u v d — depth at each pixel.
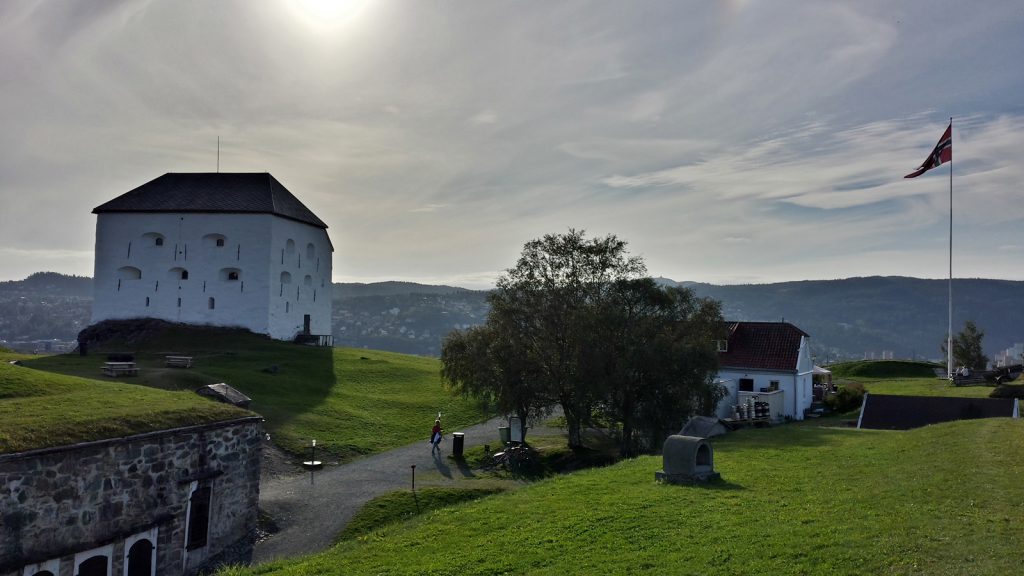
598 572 14.11
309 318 82.69
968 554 13.05
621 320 41.34
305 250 81.50
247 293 73.31
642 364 39.41
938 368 77.62
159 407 23.12
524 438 43.56
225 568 17.45
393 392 56.47
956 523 14.96
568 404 42.62
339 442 40.53
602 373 39.66
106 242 74.94
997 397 42.56
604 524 17.28
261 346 67.88
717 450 28.81
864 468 22.58
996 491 17.17
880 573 12.71
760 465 24.42
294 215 77.94
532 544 16.22
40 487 17.39
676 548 15.10
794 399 52.84
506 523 18.14
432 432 43.22
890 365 78.38
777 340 55.84
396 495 30.36
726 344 56.69
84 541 18.52
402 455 39.84
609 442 46.12
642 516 17.73
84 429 19.41
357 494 31.08
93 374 43.03
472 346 44.03
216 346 66.88
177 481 21.72
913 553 13.39
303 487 32.09
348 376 59.44
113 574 19.27
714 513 17.58
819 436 32.91
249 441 25.33
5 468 16.56
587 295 44.06
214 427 23.42
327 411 46.47
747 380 54.50
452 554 15.95
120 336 71.06
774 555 14.13
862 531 15.07
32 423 18.95
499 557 15.48
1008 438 23.88
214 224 73.75
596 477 23.45
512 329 43.19
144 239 74.62
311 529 26.62
